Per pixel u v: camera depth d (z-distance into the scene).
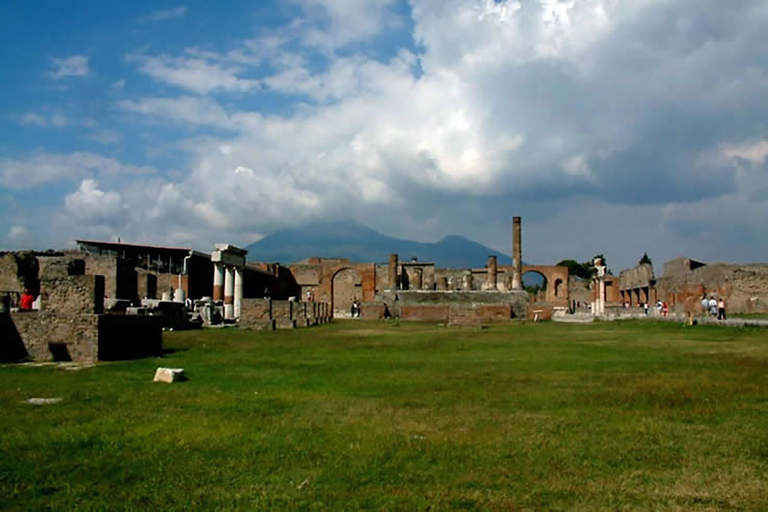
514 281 66.69
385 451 6.70
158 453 6.67
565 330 32.09
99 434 7.49
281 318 35.88
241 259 49.34
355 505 5.15
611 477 5.86
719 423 8.02
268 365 15.05
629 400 9.72
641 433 7.49
